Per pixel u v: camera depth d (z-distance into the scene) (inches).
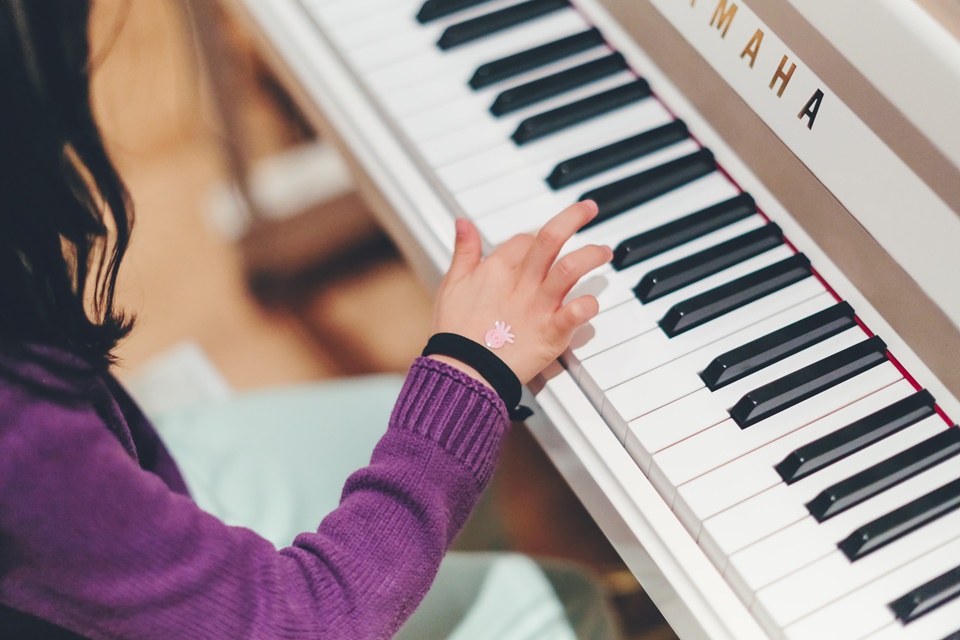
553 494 62.2
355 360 69.2
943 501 29.4
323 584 29.1
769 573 28.5
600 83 39.4
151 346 69.6
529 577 37.2
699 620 29.4
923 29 27.0
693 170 36.5
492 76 39.0
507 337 32.4
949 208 28.2
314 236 71.7
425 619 36.1
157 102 75.8
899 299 31.2
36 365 23.4
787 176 33.7
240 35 65.2
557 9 41.4
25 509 23.1
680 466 30.3
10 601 24.9
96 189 27.9
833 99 30.5
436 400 31.2
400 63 40.0
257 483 39.9
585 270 32.1
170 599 25.6
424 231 37.9
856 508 29.6
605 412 32.4
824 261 33.7
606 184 36.3
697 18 34.8
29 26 22.2
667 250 35.0
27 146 22.8
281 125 70.5
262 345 70.0
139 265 72.6
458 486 31.0
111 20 63.9
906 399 31.1
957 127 26.8
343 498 32.2
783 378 31.5
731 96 34.7
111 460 24.7
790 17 30.7
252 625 27.0
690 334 33.2
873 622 27.9
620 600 55.7
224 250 73.6
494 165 37.3
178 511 26.2
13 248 23.3
